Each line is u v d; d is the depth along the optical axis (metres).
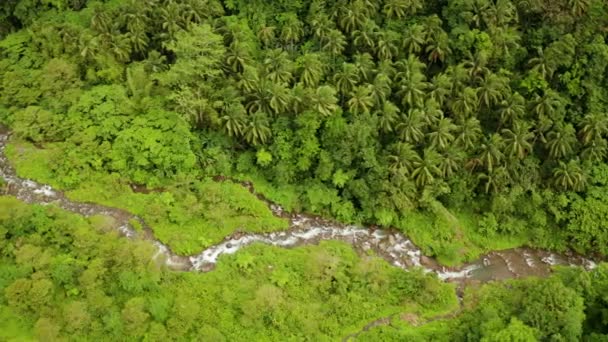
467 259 48.84
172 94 47.78
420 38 51.75
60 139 50.53
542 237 50.06
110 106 49.50
